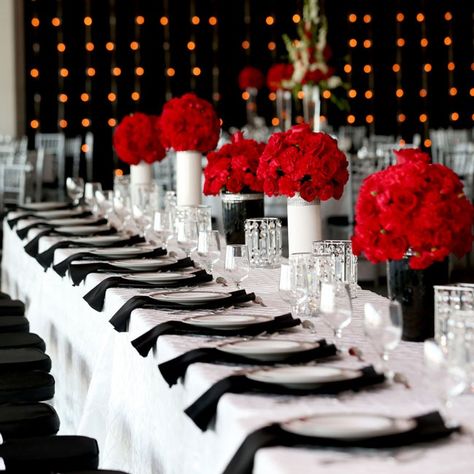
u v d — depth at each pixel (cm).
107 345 354
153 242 509
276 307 328
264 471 172
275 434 181
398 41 1773
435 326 252
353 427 181
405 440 178
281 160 387
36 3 1683
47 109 1708
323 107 1786
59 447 275
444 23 1773
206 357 245
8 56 1543
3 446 277
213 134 593
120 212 572
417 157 267
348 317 246
